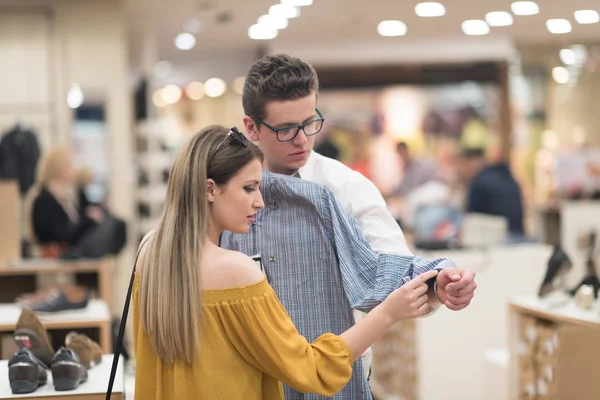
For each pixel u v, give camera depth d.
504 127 12.63
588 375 2.90
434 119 12.59
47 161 6.07
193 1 8.62
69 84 8.49
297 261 2.11
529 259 5.34
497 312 5.30
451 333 5.23
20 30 8.44
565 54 12.70
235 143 1.84
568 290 3.90
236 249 2.13
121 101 8.52
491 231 6.78
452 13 9.75
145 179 9.80
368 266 2.02
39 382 2.35
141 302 1.82
